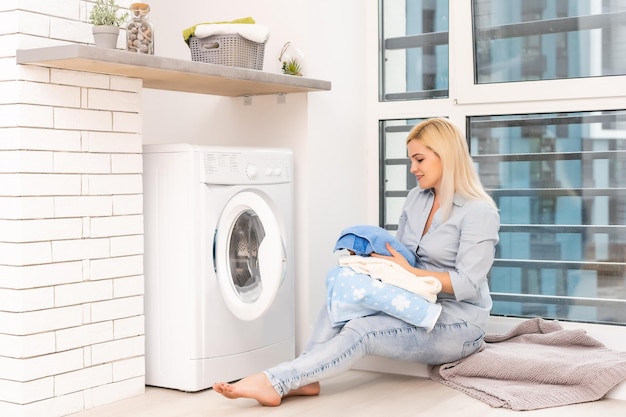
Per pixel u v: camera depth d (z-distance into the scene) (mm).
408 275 2908
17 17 2602
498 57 3635
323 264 3674
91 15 2754
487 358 3014
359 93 3900
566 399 2773
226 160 3078
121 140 2939
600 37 3410
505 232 3654
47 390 2686
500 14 3611
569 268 3516
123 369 2947
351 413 2688
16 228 2602
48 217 2680
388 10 3918
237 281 3152
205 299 3002
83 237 2799
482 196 3055
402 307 2865
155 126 4008
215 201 3033
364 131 3945
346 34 3803
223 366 3074
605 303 3443
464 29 3650
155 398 2943
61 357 2730
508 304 3652
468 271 2945
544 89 3500
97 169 2846
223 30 3166
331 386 3074
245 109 3729
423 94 3850
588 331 3400
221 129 3801
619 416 2633
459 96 3689
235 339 3121
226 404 2840
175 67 2828
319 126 3631
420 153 3070
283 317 3355
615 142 3404
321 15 3633
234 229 3146
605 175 3432
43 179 2664
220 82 3201
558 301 3543
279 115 3637
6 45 2621
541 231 3574
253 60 3279
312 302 3594
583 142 3473
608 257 3432
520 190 3615
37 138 2645
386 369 3295
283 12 3600
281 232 3342
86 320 2814
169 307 3037
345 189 3812
